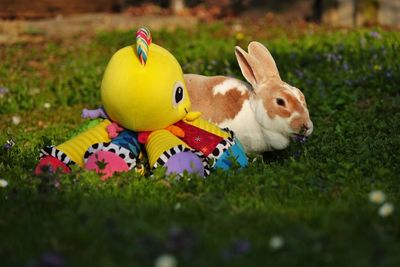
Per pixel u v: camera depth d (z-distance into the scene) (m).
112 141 6.70
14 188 6.16
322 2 17.58
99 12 20.05
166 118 6.65
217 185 6.25
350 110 9.29
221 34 16.03
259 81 6.96
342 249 4.73
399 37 13.67
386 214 5.33
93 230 5.22
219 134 6.84
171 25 17.78
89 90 11.12
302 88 10.18
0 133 9.15
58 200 5.92
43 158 6.71
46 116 10.15
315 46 13.16
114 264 4.57
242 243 4.66
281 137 6.84
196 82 7.26
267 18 19.38
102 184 6.31
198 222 5.48
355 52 12.41
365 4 16.97
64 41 15.73
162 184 6.34
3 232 5.34
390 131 8.19
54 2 19.23
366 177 6.57
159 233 5.02
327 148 7.33
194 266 4.48
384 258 4.51
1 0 18.66
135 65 6.51
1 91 11.10
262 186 6.27
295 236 4.84
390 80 10.48
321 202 5.96
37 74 12.70
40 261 4.57
